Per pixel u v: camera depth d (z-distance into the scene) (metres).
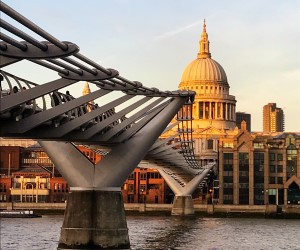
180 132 79.62
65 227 55.28
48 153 55.91
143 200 196.00
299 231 110.56
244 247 79.00
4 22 23.53
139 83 44.12
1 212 153.12
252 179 184.25
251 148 184.88
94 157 191.88
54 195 192.88
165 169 131.62
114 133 52.09
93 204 54.94
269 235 100.06
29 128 39.56
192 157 109.19
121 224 55.84
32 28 24.45
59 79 35.97
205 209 170.00
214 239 89.00
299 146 186.12
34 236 91.19
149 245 76.88
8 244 78.19
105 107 45.91
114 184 55.78
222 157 186.00
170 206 172.25
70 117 44.34
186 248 74.50
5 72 34.50
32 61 31.09
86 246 54.56
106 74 35.94
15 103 34.69
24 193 193.00
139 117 52.94
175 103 58.72
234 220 149.75
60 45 27.61
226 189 185.12
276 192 184.12
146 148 57.41
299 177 185.00
